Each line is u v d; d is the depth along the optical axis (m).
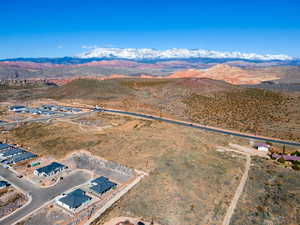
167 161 68.00
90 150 76.75
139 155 72.12
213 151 76.88
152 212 47.41
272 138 91.25
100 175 62.78
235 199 52.28
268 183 58.38
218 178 59.97
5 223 44.66
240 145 83.75
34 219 45.78
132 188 55.94
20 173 63.88
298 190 55.03
